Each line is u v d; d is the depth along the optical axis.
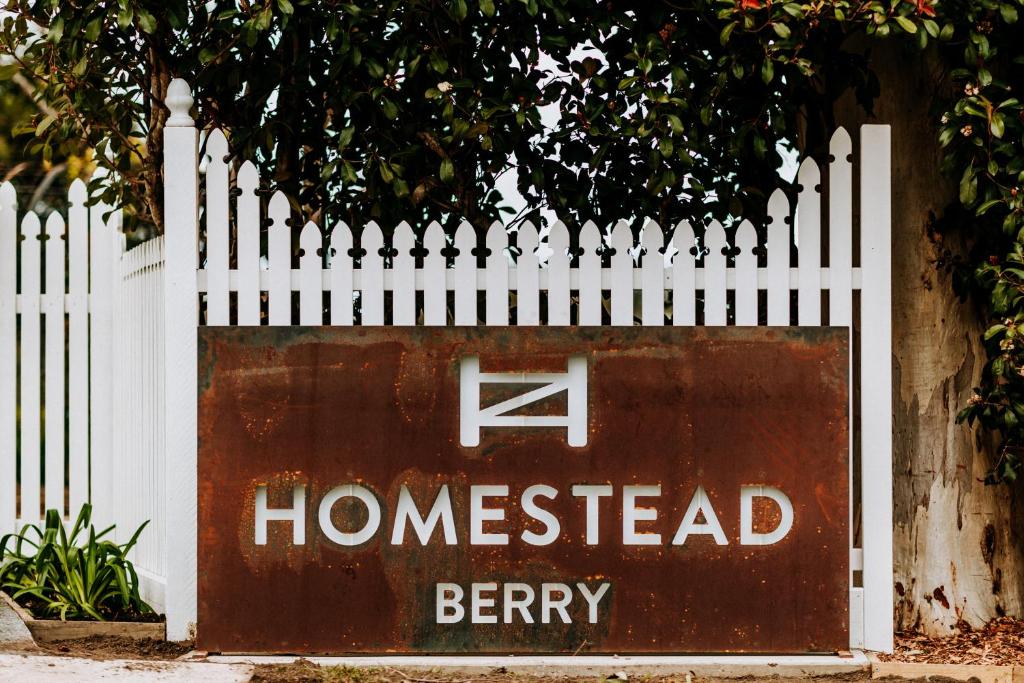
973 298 5.76
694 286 5.13
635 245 5.77
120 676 4.60
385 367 5.06
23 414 6.58
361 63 5.44
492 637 5.06
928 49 5.63
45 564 5.79
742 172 5.74
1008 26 5.41
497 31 5.33
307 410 5.05
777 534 5.07
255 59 5.62
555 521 5.07
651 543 5.07
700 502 5.07
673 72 5.15
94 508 6.52
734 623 5.06
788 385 5.07
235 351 5.05
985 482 5.56
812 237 5.14
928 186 5.72
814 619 5.06
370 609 5.05
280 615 5.05
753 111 5.41
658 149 5.29
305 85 5.63
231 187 6.02
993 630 5.63
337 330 5.06
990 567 5.73
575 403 5.07
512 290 5.54
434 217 5.82
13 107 13.78
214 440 5.04
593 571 5.06
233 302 5.54
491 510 5.06
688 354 5.07
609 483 5.06
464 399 5.07
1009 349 5.05
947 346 5.71
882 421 5.11
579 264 5.15
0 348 6.59
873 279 5.12
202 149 6.04
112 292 6.51
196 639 5.06
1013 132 5.15
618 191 5.69
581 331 5.06
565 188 5.65
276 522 5.05
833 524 5.07
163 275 5.65
